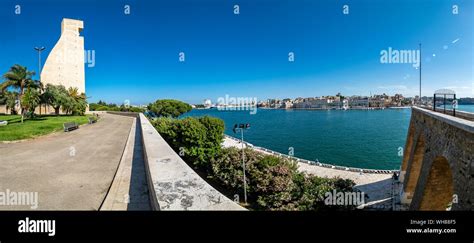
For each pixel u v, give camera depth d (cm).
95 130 2188
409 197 1838
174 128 2780
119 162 909
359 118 15000
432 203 1171
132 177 652
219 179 2183
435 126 1123
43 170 805
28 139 1589
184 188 345
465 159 749
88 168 827
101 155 1059
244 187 1812
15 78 3525
